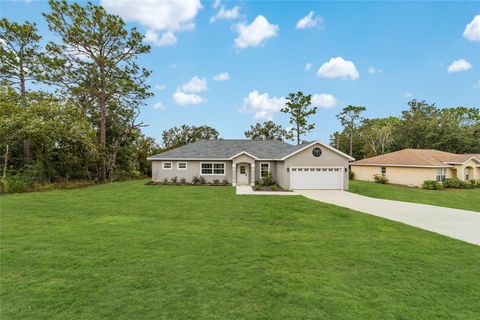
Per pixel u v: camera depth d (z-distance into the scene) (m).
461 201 17.27
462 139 36.09
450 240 8.30
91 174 26.28
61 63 24.77
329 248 7.28
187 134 51.97
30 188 18.73
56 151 22.38
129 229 8.79
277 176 24.80
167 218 10.61
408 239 8.37
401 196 18.72
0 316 3.94
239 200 15.26
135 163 35.12
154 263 5.96
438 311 4.24
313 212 12.42
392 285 5.12
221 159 24.89
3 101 20.77
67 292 4.64
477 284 5.21
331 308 4.27
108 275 5.33
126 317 3.96
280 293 4.72
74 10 23.92
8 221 9.76
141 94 29.12
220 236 8.20
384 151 48.66
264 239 8.04
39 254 6.39
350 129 57.06
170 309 4.18
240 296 4.61
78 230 8.59
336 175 22.06
